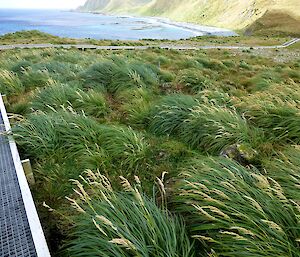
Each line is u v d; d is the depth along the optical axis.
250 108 6.36
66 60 14.40
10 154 4.59
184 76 9.74
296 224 2.81
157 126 6.25
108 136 5.38
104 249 2.78
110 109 7.22
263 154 4.86
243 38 64.81
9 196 3.61
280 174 3.72
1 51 26.31
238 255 2.60
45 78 9.33
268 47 44.88
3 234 3.06
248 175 3.64
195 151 5.36
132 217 3.01
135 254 2.66
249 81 11.41
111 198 3.28
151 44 41.91
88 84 8.67
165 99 6.86
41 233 2.99
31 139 5.04
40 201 4.05
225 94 7.44
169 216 3.45
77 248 2.86
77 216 3.30
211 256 2.62
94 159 4.72
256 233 2.72
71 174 4.53
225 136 5.18
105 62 9.41
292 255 2.56
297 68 19.69
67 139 5.20
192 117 5.91
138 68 9.41
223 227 2.87
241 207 3.01
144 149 5.11
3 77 9.04
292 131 5.30
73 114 5.81
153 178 4.54
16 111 7.21
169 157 5.16
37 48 29.94
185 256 2.66
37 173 4.67
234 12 143.38
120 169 4.70
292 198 3.20
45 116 5.61
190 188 3.59
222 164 3.97
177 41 53.09
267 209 2.96
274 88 7.79
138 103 7.14
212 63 14.98
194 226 3.16
